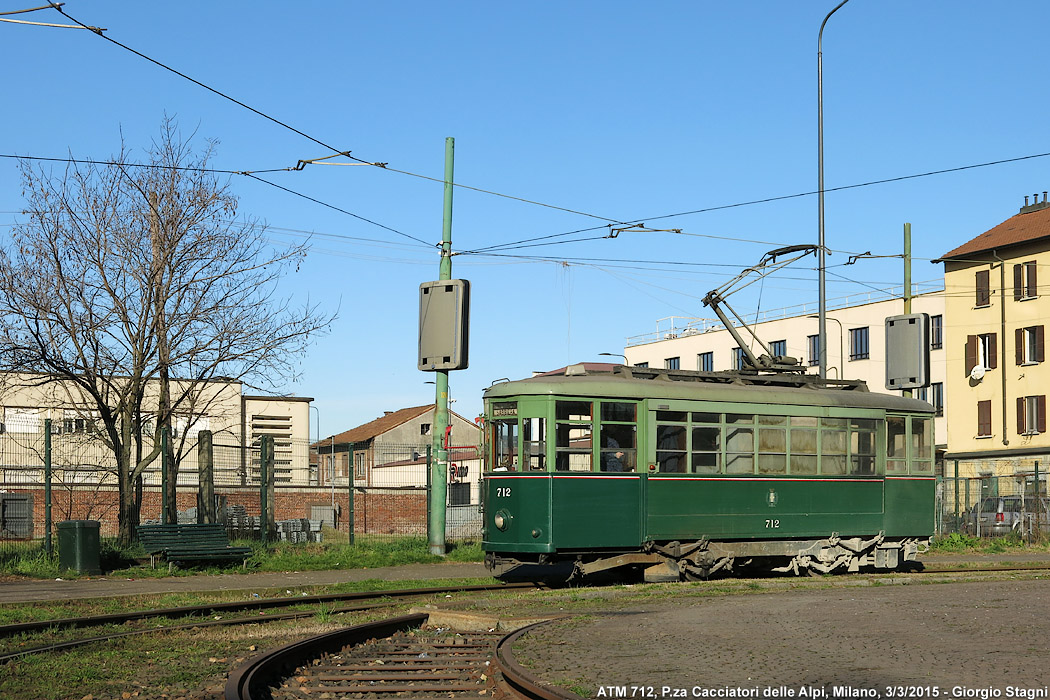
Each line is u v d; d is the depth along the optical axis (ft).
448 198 78.48
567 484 59.67
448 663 36.50
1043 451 164.55
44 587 62.08
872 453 71.20
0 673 34.17
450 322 75.05
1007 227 180.96
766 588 59.00
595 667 32.14
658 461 62.34
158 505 118.73
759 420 66.18
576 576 62.75
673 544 63.00
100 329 80.23
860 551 70.13
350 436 245.45
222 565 73.87
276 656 35.24
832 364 211.00
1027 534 108.17
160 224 82.02
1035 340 169.17
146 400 98.73
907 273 103.40
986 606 45.80
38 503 111.14
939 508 115.55
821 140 98.07
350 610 52.06
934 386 193.47
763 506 65.67
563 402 60.18
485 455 62.69
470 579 67.87
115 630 44.34
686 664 32.14
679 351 245.86
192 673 34.88
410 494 131.54
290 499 131.95
